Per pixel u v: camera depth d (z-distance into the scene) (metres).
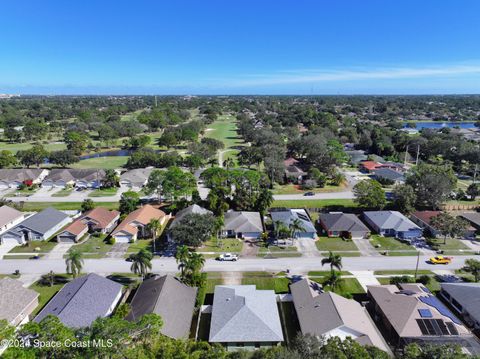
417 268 58.12
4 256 62.72
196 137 170.75
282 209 85.50
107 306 44.84
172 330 39.34
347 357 29.89
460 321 42.91
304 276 56.72
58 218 75.62
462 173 124.81
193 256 50.84
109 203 90.25
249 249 66.00
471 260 54.12
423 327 40.62
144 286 48.75
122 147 169.62
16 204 86.56
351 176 118.75
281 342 40.88
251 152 127.31
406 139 155.12
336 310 41.72
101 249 65.56
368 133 176.75
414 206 87.12
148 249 65.69
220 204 78.12
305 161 134.75
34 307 47.00
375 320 45.66
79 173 108.06
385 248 66.50
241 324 41.22
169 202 90.31
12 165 127.06
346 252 64.88
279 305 48.28
